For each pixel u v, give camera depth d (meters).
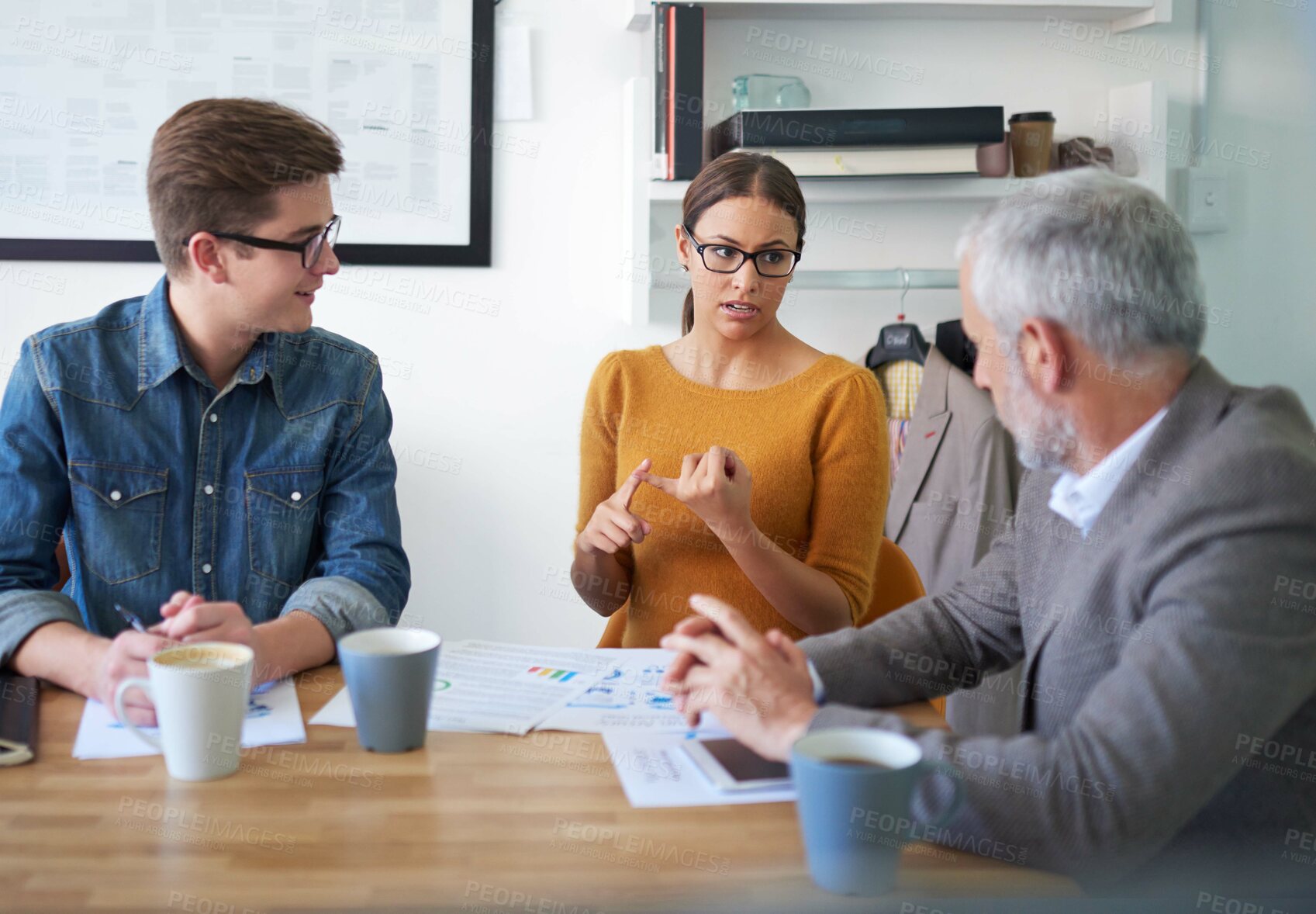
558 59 2.30
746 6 2.25
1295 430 0.86
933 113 2.12
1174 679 0.76
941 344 2.29
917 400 2.24
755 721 0.88
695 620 0.96
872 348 2.33
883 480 1.54
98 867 0.73
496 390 2.36
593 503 1.64
